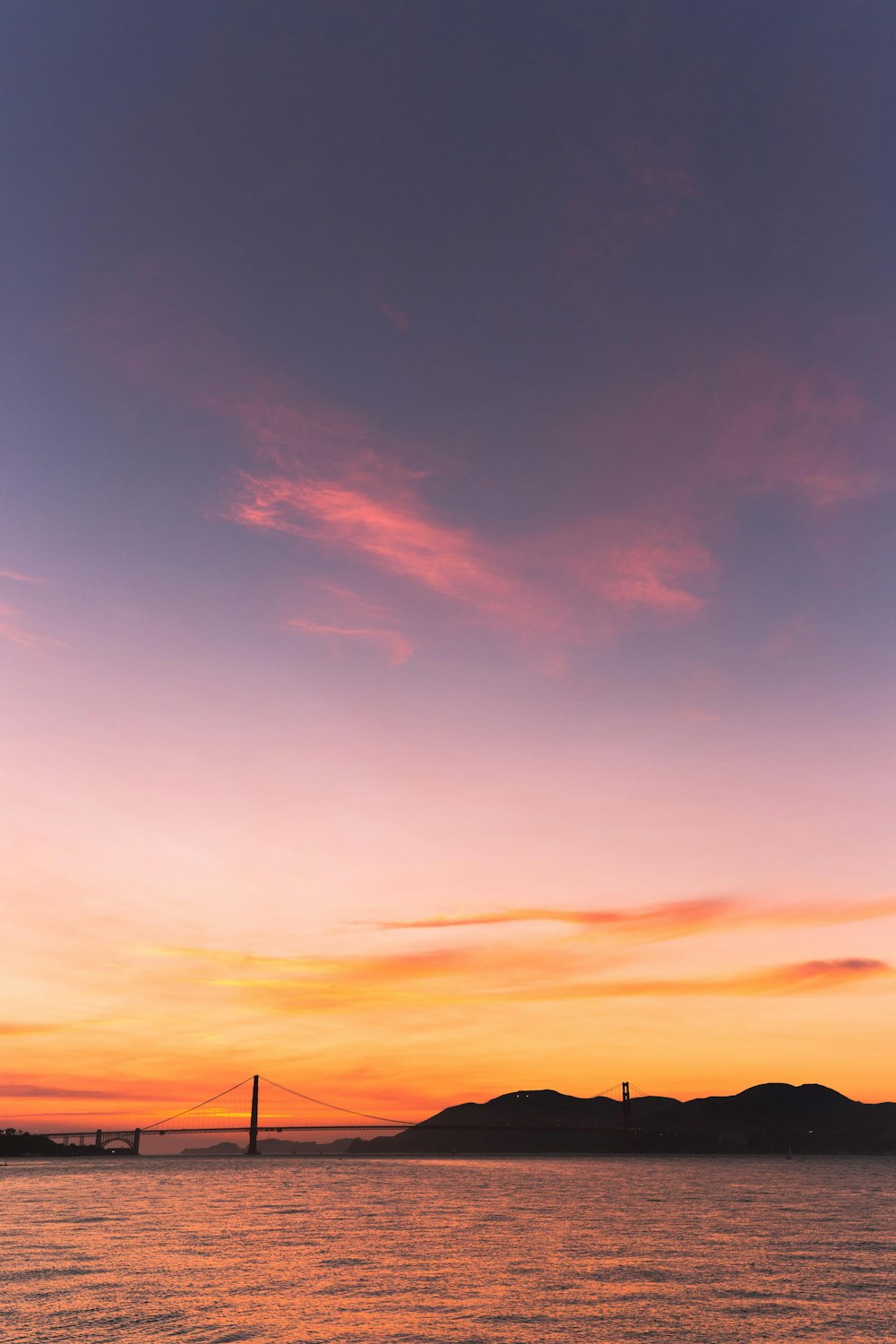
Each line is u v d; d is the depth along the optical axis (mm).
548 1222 110375
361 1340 45469
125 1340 44938
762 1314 52250
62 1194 163750
